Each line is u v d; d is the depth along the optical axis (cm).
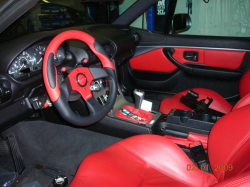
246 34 298
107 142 185
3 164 167
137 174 102
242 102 119
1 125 120
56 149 180
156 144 112
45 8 159
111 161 106
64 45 137
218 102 164
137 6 205
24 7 107
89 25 196
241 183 54
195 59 211
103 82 155
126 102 168
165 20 217
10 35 139
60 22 180
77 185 91
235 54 194
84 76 113
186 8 308
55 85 99
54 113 179
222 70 203
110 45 173
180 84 227
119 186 92
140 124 146
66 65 142
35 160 172
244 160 79
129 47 201
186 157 107
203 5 301
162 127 145
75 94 116
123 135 157
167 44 217
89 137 189
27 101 127
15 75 116
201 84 218
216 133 103
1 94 109
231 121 97
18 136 181
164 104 172
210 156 104
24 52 119
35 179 157
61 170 164
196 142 120
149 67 232
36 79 126
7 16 106
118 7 298
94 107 115
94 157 108
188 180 100
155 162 107
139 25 240
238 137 90
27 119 186
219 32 309
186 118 137
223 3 294
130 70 244
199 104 160
